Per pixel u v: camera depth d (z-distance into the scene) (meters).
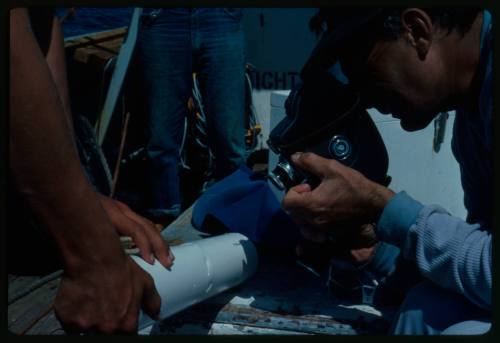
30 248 2.80
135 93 3.78
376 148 1.57
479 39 1.31
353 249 1.65
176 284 1.51
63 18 3.07
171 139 3.32
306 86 1.53
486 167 1.46
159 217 3.44
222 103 3.29
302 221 1.52
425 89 1.35
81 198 1.15
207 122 3.38
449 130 2.58
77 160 1.16
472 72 1.33
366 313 1.69
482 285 1.26
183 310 1.70
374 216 1.42
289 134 1.53
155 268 1.48
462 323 1.31
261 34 3.76
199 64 3.26
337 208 1.42
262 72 3.83
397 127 2.52
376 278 1.74
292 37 3.73
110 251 1.20
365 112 1.59
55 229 1.16
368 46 1.35
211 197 2.17
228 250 1.75
